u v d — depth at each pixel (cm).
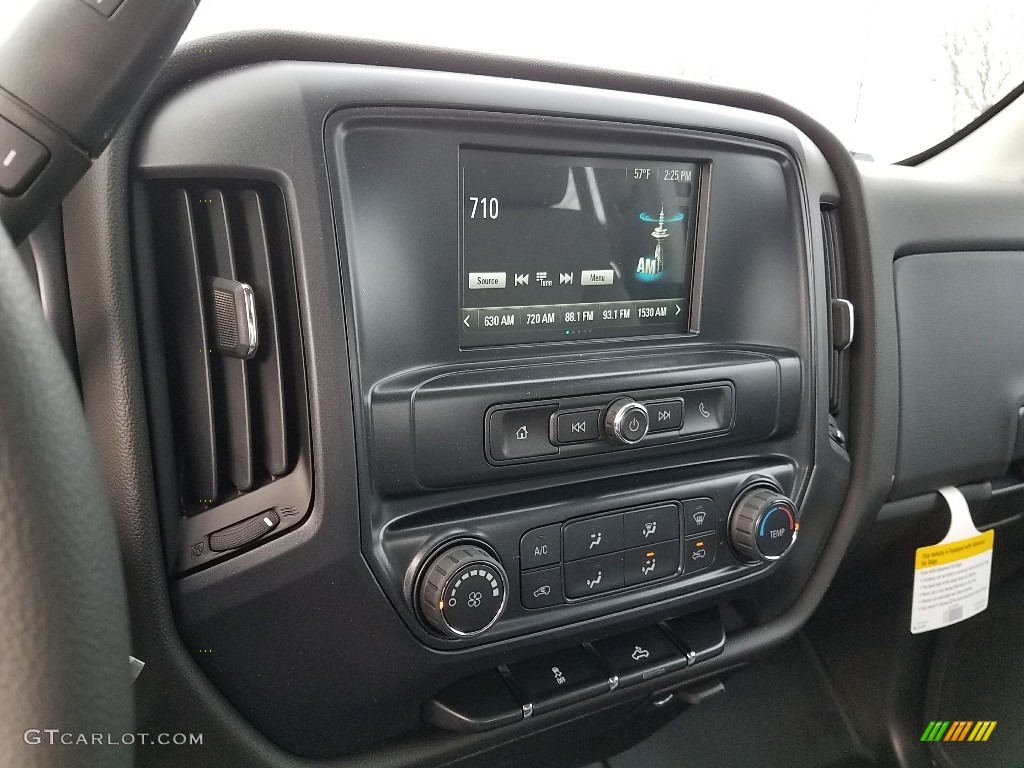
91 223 62
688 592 87
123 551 65
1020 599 136
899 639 132
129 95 51
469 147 70
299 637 71
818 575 103
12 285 37
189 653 70
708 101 86
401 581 72
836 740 130
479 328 74
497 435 73
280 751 77
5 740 37
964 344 112
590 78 78
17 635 36
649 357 81
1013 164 131
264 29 66
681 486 85
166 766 74
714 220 84
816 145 96
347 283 65
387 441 69
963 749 126
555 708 82
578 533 79
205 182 64
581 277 78
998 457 118
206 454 68
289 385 67
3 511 36
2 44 48
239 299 64
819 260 92
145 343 65
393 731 81
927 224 107
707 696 101
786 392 90
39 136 48
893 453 104
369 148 66
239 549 68
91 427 65
